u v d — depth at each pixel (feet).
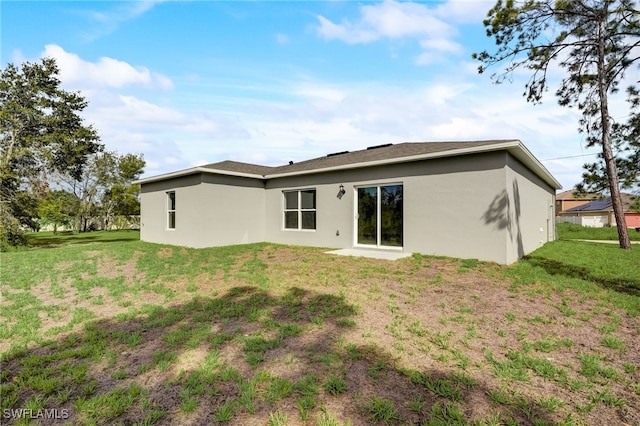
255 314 12.98
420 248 27.25
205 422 6.84
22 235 43.98
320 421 6.74
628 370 8.89
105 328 12.07
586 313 13.37
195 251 32.09
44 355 10.01
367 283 17.84
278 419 6.79
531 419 6.86
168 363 9.30
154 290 17.17
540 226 39.32
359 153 42.16
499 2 32.12
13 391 8.16
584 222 92.27
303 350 9.93
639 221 85.71
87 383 8.43
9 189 46.34
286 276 19.74
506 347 10.22
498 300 14.90
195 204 35.81
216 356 9.61
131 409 7.33
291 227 38.42
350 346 10.09
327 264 23.44
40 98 55.98
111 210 96.53
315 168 34.73
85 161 61.62
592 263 25.08
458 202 25.20
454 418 6.81
